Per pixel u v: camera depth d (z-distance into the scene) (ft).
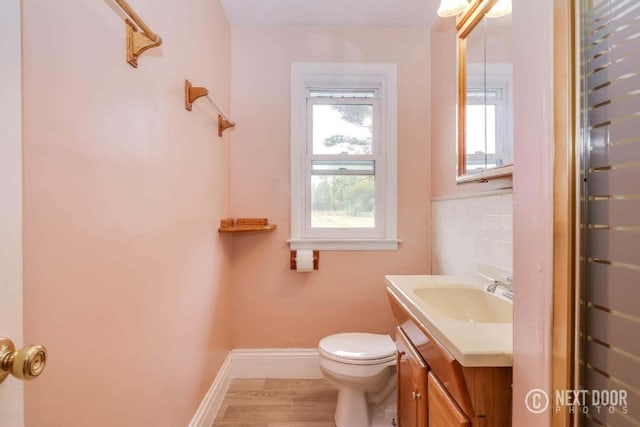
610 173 1.63
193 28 4.58
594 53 1.70
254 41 6.73
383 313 6.81
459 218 5.33
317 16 6.42
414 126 6.81
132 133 2.98
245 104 6.73
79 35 2.31
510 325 2.91
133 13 2.64
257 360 6.74
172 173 3.86
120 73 2.79
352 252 6.79
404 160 6.82
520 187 2.22
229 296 6.58
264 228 6.17
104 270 2.59
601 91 1.67
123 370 2.84
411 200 6.82
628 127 1.54
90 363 2.43
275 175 6.75
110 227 2.66
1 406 1.52
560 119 1.84
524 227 2.18
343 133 7.00
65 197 2.19
